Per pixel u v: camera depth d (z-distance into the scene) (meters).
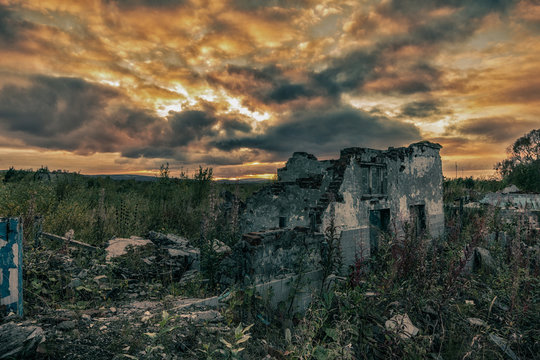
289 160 11.52
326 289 6.49
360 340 4.63
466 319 5.64
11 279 3.69
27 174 14.80
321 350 3.72
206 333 3.99
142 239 8.14
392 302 5.46
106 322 3.87
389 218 10.56
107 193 14.34
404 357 4.38
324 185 9.65
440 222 13.43
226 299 5.34
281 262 6.01
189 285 6.29
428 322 5.56
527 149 29.73
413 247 7.66
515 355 4.91
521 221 10.46
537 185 25.33
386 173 10.38
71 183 13.26
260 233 5.83
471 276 7.53
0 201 8.17
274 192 11.16
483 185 26.94
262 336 4.77
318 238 6.93
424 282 6.20
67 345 3.12
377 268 7.88
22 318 3.68
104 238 8.89
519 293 6.44
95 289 5.03
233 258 5.92
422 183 12.45
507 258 8.73
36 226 6.61
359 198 9.44
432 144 13.06
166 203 13.45
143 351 3.26
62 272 5.39
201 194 15.66
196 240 10.12
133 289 5.77
